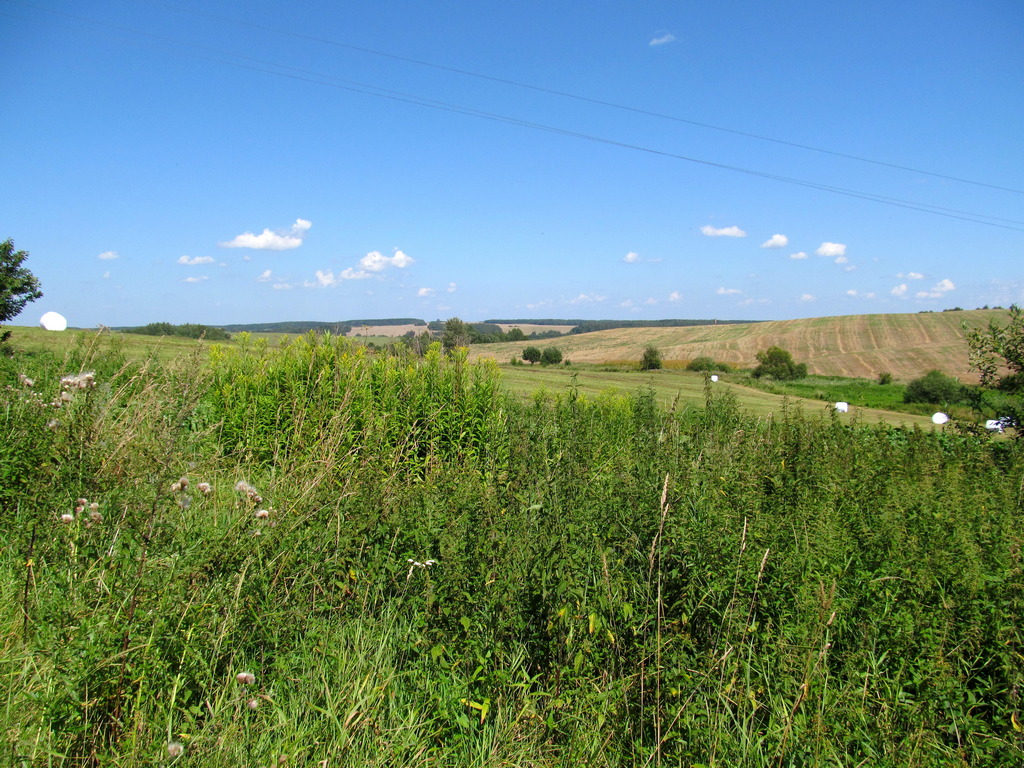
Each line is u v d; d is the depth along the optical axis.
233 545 3.14
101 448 3.87
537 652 3.07
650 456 6.32
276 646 2.89
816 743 2.60
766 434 8.37
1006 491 6.01
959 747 2.71
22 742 2.16
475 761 2.56
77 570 2.92
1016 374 10.05
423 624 3.17
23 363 8.09
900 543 3.97
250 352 8.59
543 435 7.30
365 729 2.58
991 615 3.24
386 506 4.05
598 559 3.46
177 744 2.21
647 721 2.85
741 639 3.13
